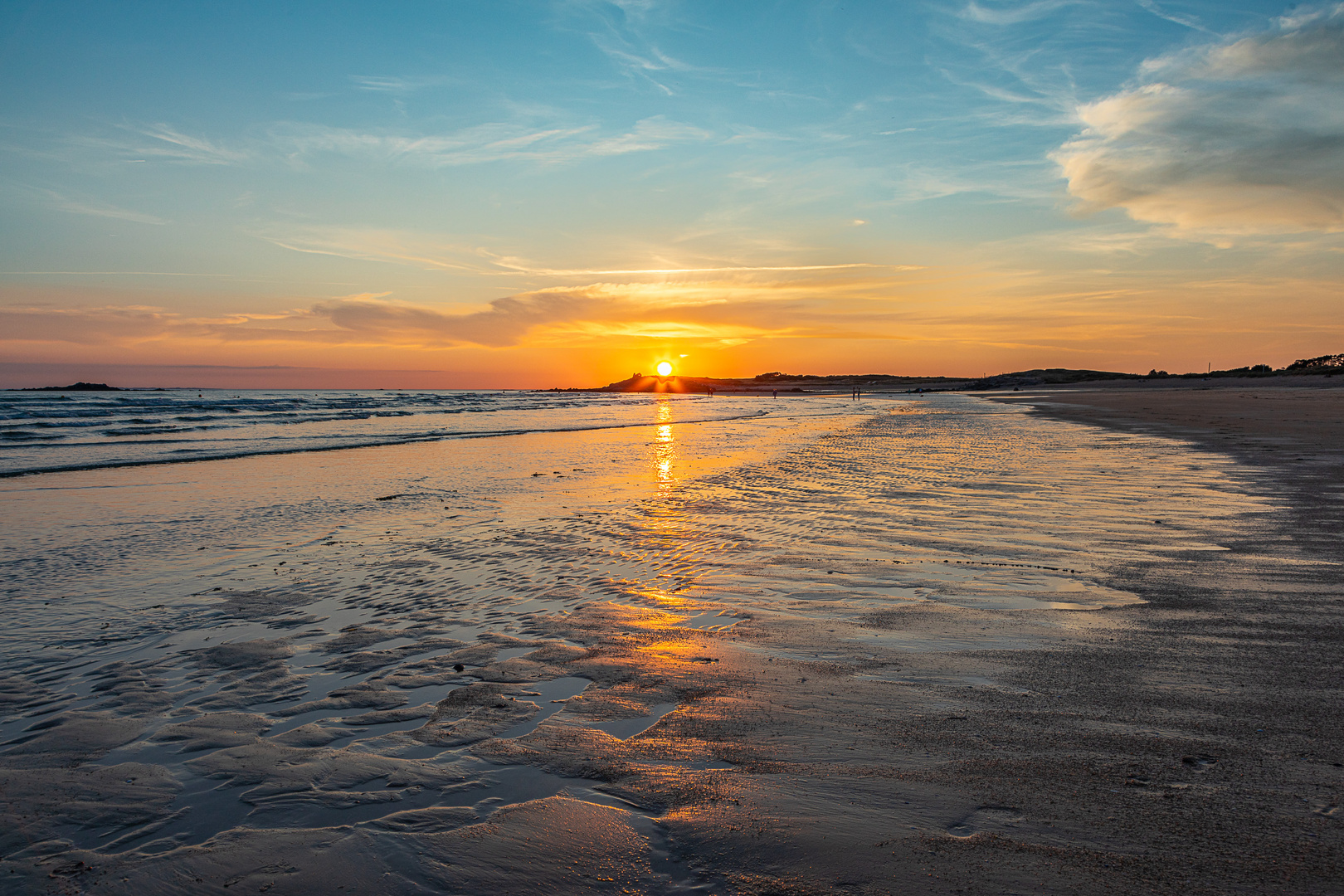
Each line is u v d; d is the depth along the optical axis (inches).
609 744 134.6
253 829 111.3
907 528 331.0
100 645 202.7
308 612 230.7
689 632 200.1
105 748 140.2
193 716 154.7
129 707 160.1
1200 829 98.1
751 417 1667.1
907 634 189.6
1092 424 1012.5
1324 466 470.0
